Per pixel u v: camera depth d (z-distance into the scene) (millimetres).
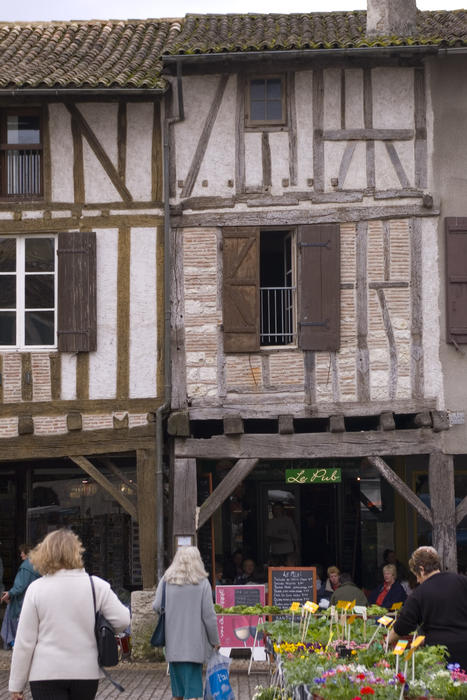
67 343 14133
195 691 8820
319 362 14031
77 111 14359
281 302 14859
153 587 13922
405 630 7445
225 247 14117
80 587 6254
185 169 14227
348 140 14172
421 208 14070
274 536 17094
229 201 14148
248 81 14297
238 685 11742
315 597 13375
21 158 14484
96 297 14180
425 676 6617
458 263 13992
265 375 14039
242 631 11867
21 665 6129
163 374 14164
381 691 6305
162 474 14031
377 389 13953
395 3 15438
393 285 14023
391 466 17578
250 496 17969
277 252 16219
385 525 17516
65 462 17172
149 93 13938
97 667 6211
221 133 14250
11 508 17203
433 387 13953
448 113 14203
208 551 15758
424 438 13945
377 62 14211
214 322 14117
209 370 14055
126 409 14109
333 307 14008
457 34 14141
